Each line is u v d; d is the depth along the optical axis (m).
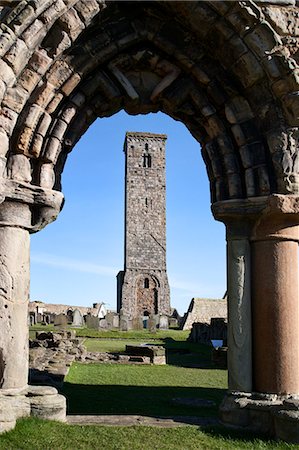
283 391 7.08
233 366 7.36
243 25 7.11
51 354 15.30
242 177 7.59
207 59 7.66
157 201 51.84
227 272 7.66
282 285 7.27
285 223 7.32
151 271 50.19
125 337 26.03
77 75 7.23
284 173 7.18
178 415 8.19
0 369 6.65
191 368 14.48
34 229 7.11
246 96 7.58
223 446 6.21
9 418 6.39
